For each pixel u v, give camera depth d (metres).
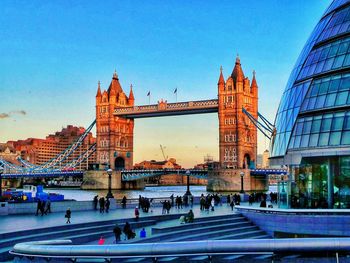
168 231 46.41
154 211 62.88
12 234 39.78
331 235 45.84
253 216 52.94
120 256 28.94
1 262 35.66
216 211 62.62
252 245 28.84
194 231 47.62
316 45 53.38
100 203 60.19
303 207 51.12
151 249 28.88
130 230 43.09
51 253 30.02
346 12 51.50
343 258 29.62
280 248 28.86
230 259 29.47
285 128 53.31
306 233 46.94
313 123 49.50
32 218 51.62
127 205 67.81
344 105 47.31
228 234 49.06
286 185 53.59
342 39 50.41
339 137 46.84
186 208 69.00
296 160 50.12
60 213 57.59
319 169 49.97
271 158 56.28
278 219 49.34
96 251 29.20
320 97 49.62
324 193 49.44
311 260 29.41
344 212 46.19
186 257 29.83
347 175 47.78
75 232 44.28
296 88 53.53
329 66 49.94
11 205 55.53
